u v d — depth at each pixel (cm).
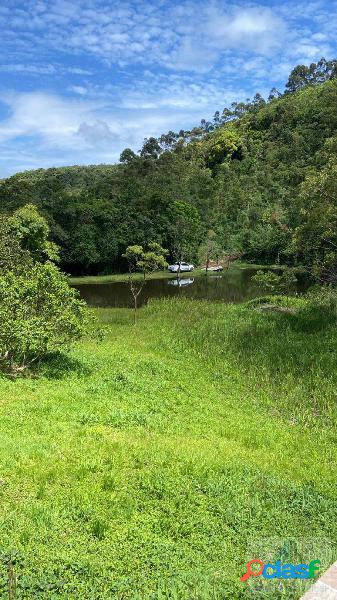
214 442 1023
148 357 1756
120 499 678
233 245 6912
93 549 552
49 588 473
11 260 1988
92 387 1299
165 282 5169
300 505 736
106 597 470
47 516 602
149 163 9369
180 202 6750
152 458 845
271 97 12762
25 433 905
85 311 1562
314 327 2095
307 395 1416
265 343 1886
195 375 1598
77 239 5991
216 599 475
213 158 9881
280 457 989
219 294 4141
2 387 1177
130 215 6334
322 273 2498
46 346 1327
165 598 470
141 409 1185
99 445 881
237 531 631
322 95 9638
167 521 627
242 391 1475
